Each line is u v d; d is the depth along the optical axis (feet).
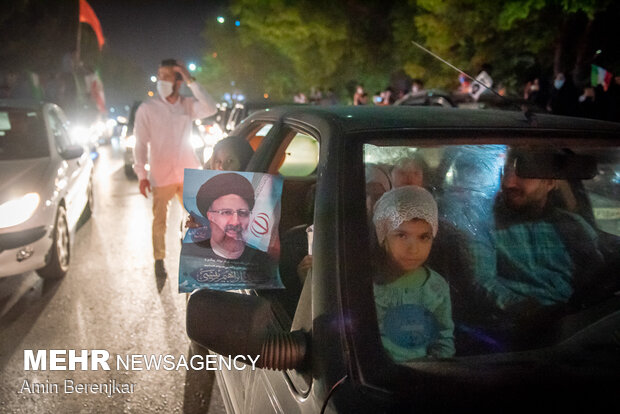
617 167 7.45
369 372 4.94
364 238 5.65
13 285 17.38
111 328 14.42
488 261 6.76
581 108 32.55
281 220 9.12
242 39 118.32
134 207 29.30
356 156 6.30
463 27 62.18
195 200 5.98
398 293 5.82
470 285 6.59
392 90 46.83
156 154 17.83
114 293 16.75
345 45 98.89
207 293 5.58
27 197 16.21
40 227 16.21
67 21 84.64
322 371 5.07
